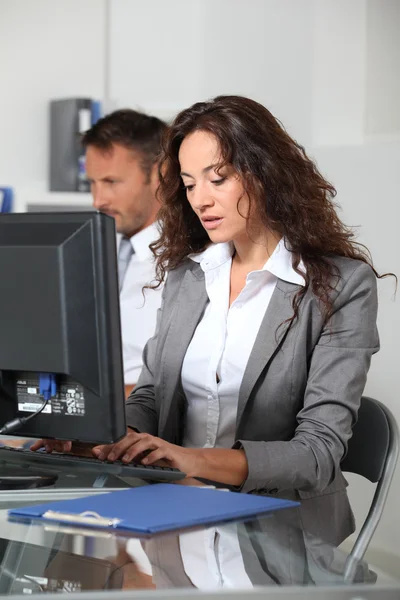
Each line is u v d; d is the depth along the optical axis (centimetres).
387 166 354
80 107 429
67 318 148
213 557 112
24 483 155
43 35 459
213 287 212
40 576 104
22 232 150
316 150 383
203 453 169
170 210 219
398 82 400
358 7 400
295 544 120
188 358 209
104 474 163
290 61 418
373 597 102
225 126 191
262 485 169
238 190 194
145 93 479
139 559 111
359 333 193
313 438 180
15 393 161
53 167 433
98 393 150
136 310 324
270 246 205
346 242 205
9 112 454
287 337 196
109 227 146
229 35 452
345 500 174
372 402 202
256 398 196
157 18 477
